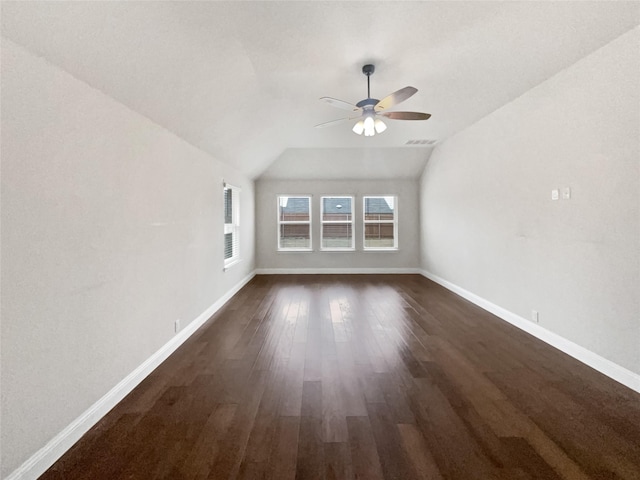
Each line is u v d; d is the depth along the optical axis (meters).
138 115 2.59
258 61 2.83
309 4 2.10
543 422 2.01
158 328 2.90
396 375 2.64
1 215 1.47
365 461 1.70
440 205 6.19
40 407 1.66
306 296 5.44
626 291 2.41
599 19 2.22
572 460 1.69
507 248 3.95
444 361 2.89
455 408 2.17
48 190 1.72
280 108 4.00
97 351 2.10
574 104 2.85
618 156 2.44
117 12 1.74
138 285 2.58
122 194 2.38
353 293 5.64
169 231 3.13
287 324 3.98
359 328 3.81
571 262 2.93
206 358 3.00
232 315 4.36
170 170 3.15
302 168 7.07
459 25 2.35
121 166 2.36
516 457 1.72
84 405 1.97
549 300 3.24
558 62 2.82
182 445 1.83
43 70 1.67
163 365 2.86
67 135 1.85
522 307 3.69
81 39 1.73
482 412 2.12
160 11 1.90
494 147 4.20
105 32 1.79
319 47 2.62
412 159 6.79
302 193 7.51
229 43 2.47
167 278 3.08
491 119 4.20
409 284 6.38
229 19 2.20
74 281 1.90
